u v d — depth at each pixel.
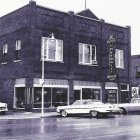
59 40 28.02
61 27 28.19
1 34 30.20
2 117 21.70
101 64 31.70
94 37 31.27
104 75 31.89
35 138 11.27
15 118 21.28
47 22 27.06
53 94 27.08
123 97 34.22
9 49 28.69
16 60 27.28
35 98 25.84
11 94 27.70
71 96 28.36
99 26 31.92
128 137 11.52
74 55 29.14
